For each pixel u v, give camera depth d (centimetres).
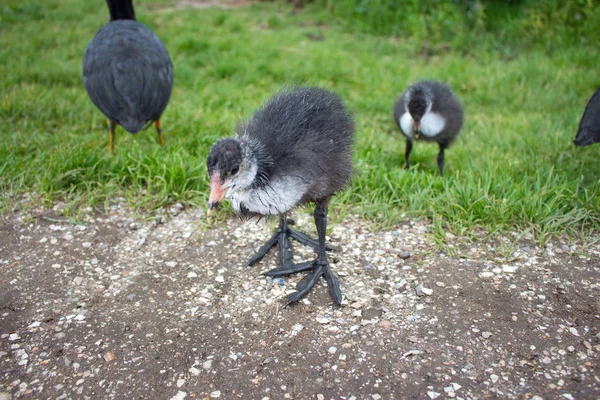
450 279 47
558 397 36
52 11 123
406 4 118
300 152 42
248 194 41
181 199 58
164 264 49
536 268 48
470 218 53
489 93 87
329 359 39
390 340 41
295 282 47
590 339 41
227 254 50
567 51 99
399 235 53
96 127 74
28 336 42
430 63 101
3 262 49
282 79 92
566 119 76
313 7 131
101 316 43
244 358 40
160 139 69
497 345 40
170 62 68
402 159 69
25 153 65
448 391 37
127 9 73
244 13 128
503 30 108
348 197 57
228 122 74
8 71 88
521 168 63
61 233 53
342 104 49
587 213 53
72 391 37
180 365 39
